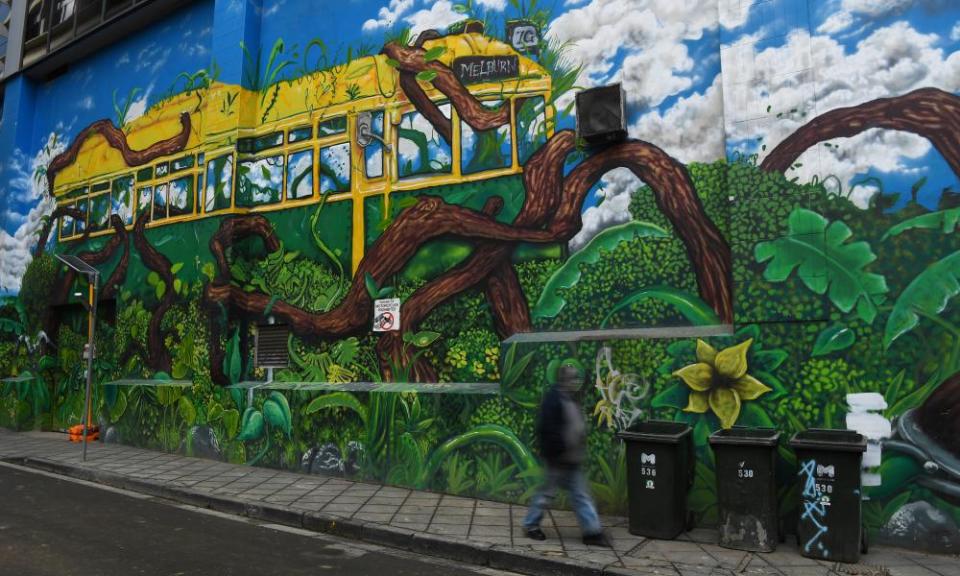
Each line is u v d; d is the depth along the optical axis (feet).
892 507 18.57
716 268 22.27
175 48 40.83
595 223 24.72
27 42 50.85
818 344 19.76
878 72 19.85
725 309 22.00
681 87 23.57
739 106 21.70
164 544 19.24
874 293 19.24
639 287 23.58
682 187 23.17
